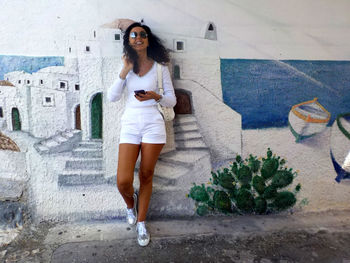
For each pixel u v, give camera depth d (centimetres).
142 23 222
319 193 259
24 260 191
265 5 234
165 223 237
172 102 202
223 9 230
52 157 227
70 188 231
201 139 241
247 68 238
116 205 237
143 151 200
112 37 220
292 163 253
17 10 212
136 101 198
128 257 195
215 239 218
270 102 245
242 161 247
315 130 252
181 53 229
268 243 215
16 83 218
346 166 258
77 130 227
